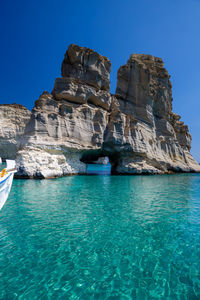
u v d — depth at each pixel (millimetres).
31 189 14203
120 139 29031
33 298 3553
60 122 24422
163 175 31484
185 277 4266
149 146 34375
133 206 10250
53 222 7527
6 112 46594
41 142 21578
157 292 3770
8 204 10086
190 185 19281
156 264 4754
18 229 6773
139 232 6684
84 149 25953
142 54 40781
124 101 36094
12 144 45406
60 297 3584
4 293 3680
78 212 8898
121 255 5137
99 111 29484
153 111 39406
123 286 3934
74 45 30141
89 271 4414
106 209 9531
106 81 33094
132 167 30016
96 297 3602
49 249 5387
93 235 6367
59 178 21234
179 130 46625
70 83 27469
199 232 6750
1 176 6910
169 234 6547
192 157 46031
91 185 17391
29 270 4418
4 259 4855
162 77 42281
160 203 11078
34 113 22953
